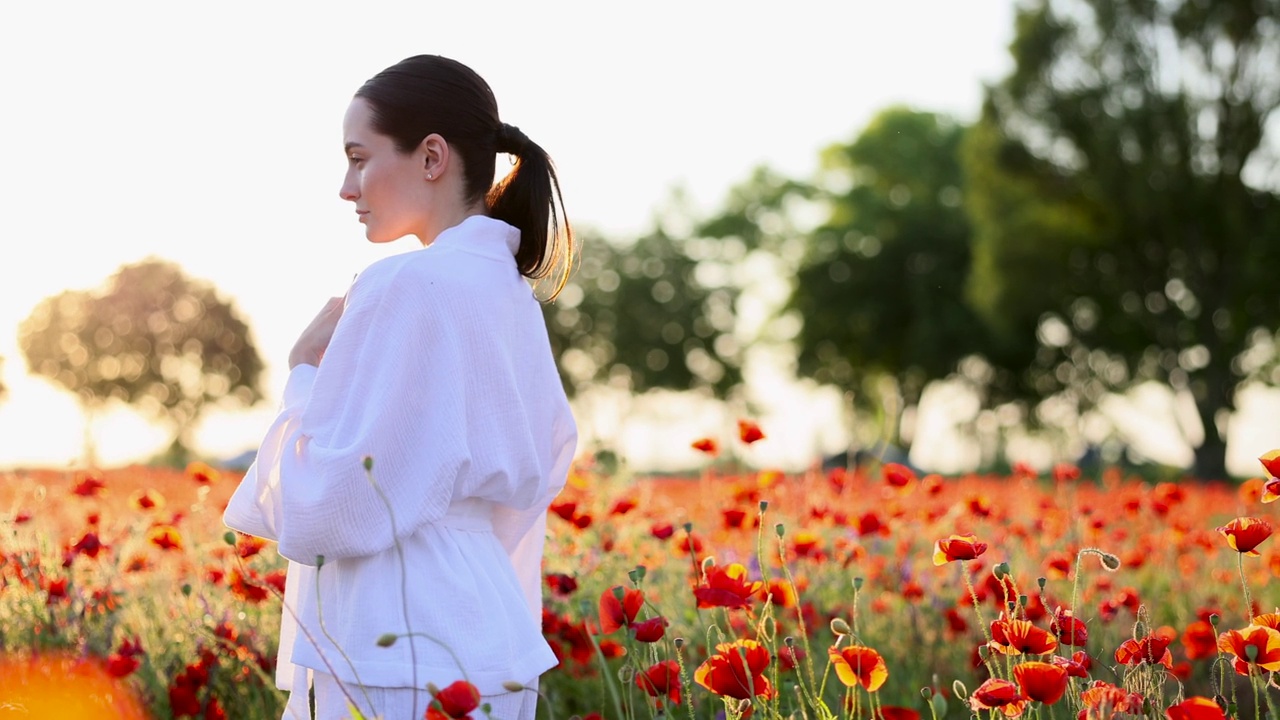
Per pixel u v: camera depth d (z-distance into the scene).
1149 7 28.17
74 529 5.09
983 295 31.75
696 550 4.11
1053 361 35.50
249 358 52.50
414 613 2.00
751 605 2.66
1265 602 5.44
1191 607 5.41
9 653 3.07
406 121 2.24
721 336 48.84
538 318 2.30
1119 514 6.93
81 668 2.96
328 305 2.25
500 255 2.22
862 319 39.81
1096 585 5.02
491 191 2.39
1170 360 29.86
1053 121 29.36
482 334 2.10
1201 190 28.06
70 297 49.03
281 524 2.03
